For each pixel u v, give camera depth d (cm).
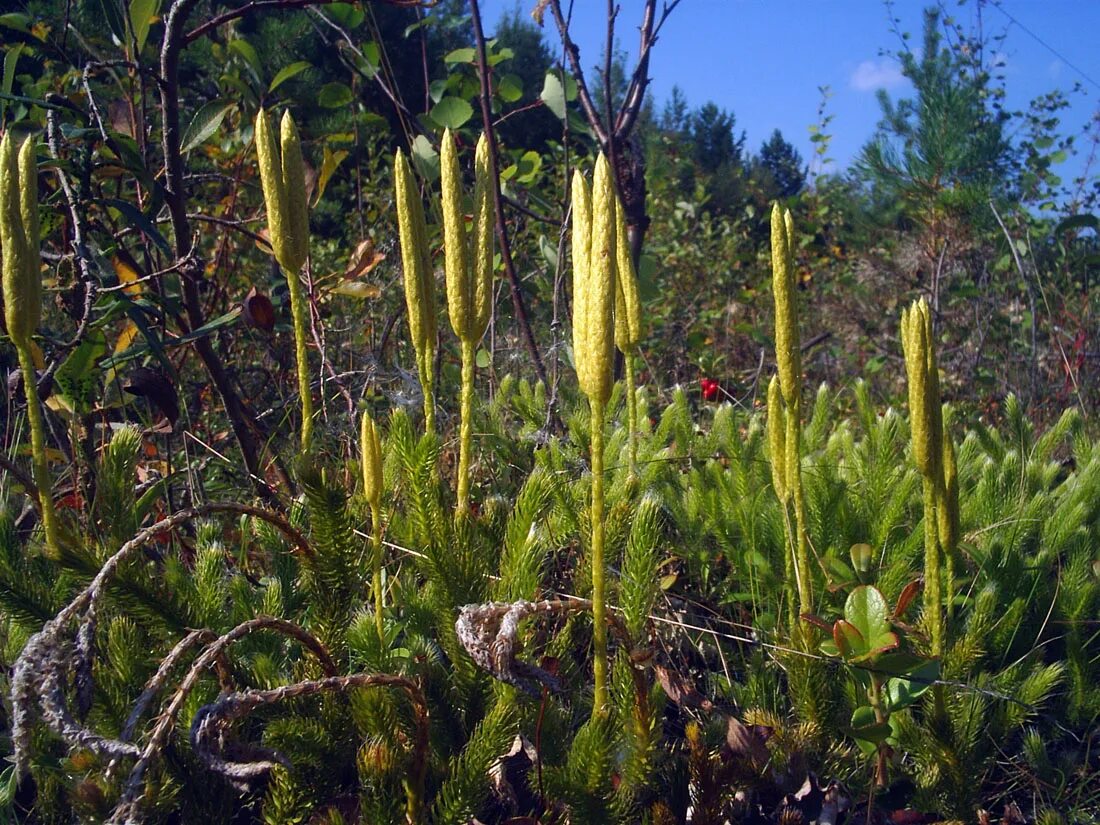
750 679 31
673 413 47
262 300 37
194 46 81
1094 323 85
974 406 76
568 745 25
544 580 35
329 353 53
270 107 60
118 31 44
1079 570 35
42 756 23
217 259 53
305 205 24
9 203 21
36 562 27
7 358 41
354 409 47
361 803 22
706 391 66
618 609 26
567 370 58
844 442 47
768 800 27
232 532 39
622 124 55
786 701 31
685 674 33
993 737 29
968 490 44
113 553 24
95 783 22
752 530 37
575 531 33
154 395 35
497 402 50
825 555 34
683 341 89
